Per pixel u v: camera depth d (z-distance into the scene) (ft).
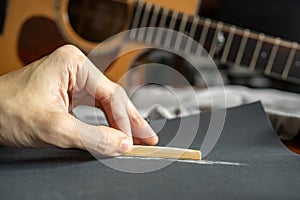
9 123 1.94
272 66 3.65
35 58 3.90
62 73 2.06
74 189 1.67
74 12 3.82
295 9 4.13
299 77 3.63
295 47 3.58
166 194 1.66
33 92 1.98
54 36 3.85
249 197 1.67
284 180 1.81
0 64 3.90
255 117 2.43
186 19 3.67
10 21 3.84
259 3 4.16
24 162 1.90
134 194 1.65
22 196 1.62
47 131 1.92
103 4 3.76
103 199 1.62
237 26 4.20
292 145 2.50
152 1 3.77
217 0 4.17
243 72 4.09
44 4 3.80
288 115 2.59
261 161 2.03
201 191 1.69
